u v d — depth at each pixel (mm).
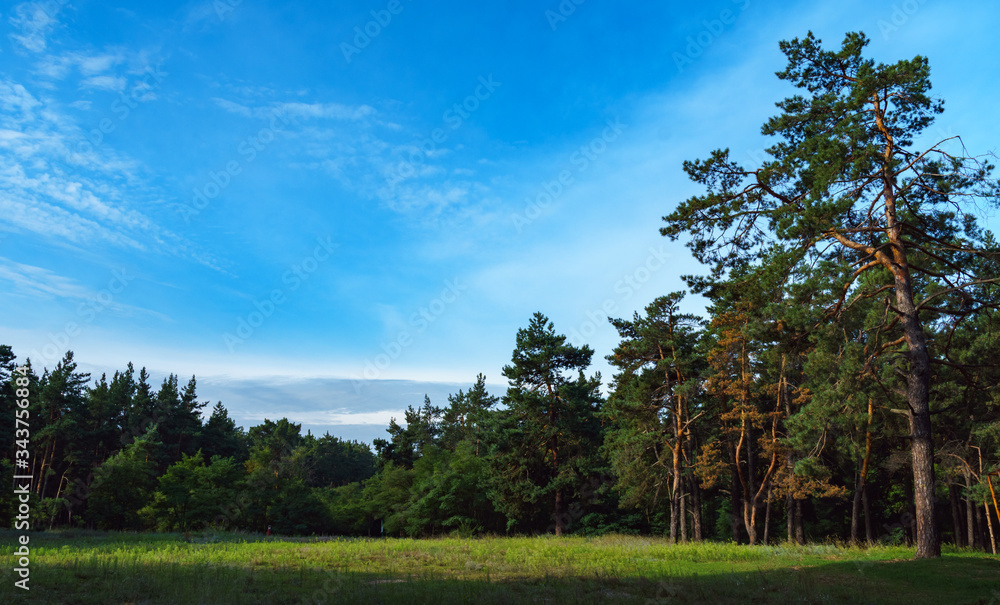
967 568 14945
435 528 55250
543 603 11695
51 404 59125
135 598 11203
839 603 11625
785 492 30547
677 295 37219
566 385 47594
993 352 25188
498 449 48188
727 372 34562
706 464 34531
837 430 28844
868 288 21109
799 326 19516
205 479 55594
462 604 11438
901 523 38031
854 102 18375
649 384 37719
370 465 128250
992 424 24656
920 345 18312
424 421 79062
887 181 18609
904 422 27094
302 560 19844
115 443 66688
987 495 24250
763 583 14070
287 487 57500
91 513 50781
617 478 45875
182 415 74438
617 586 14148
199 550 24047
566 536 41469
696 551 22453
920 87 17859
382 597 12055
